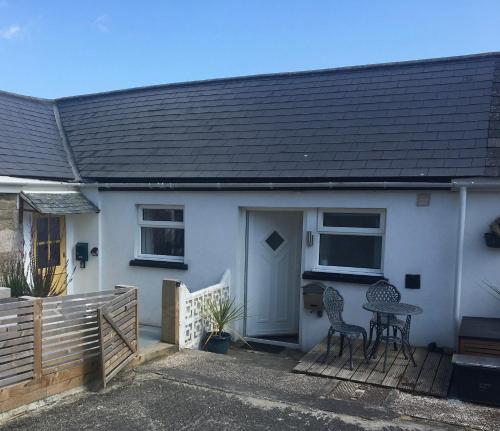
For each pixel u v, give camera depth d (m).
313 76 10.92
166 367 6.53
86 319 5.70
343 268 8.05
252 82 11.45
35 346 5.09
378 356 6.97
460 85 9.02
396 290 7.07
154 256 9.45
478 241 7.06
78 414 5.05
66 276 9.21
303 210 8.28
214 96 11.35
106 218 9.66
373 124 8.74
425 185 7.15
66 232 9.73
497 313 7.00
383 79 9.99
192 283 8.96
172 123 10.73
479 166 7.03
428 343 7.39
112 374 5.93
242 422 4.91
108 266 9.68
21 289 7.29
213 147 9.46
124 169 9.57
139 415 5.05
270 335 9.09
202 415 5.07
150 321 9.30
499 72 9.06
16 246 8.36
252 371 6.47
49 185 8.95
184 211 9.03
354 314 7.84
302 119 9.52
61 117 12.48
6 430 4.66
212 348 7.74
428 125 8.27
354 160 7.96
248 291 8.93
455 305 7.11
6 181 8.02
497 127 7.74
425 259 7.38
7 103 11.35
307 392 5.71
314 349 7.32
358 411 5.17
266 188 8.20
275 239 9.03
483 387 5.40
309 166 8.12
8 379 4.85
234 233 8.62
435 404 5.38
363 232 7.86
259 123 9.80
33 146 10.10
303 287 8.02
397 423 4.89
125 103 12.23
